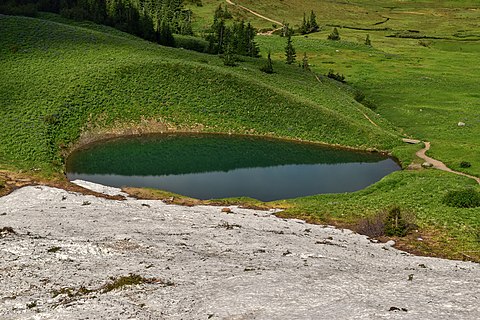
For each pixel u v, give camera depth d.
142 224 41.53
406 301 24.72
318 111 97.06
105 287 26.59
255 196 61.41
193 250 34.59
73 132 79.62
